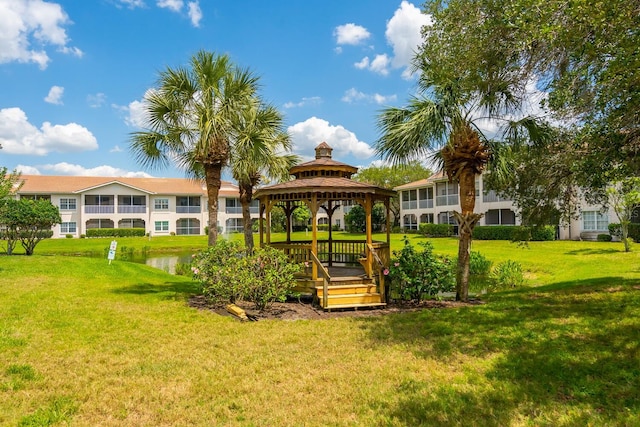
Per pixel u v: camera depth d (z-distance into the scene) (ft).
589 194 30.37
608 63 15.66
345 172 32.94
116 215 128.26
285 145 40.14
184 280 44.21
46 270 41.70
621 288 29.66
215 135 31.55
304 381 14.23
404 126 26.99
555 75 20.74
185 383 14.10
